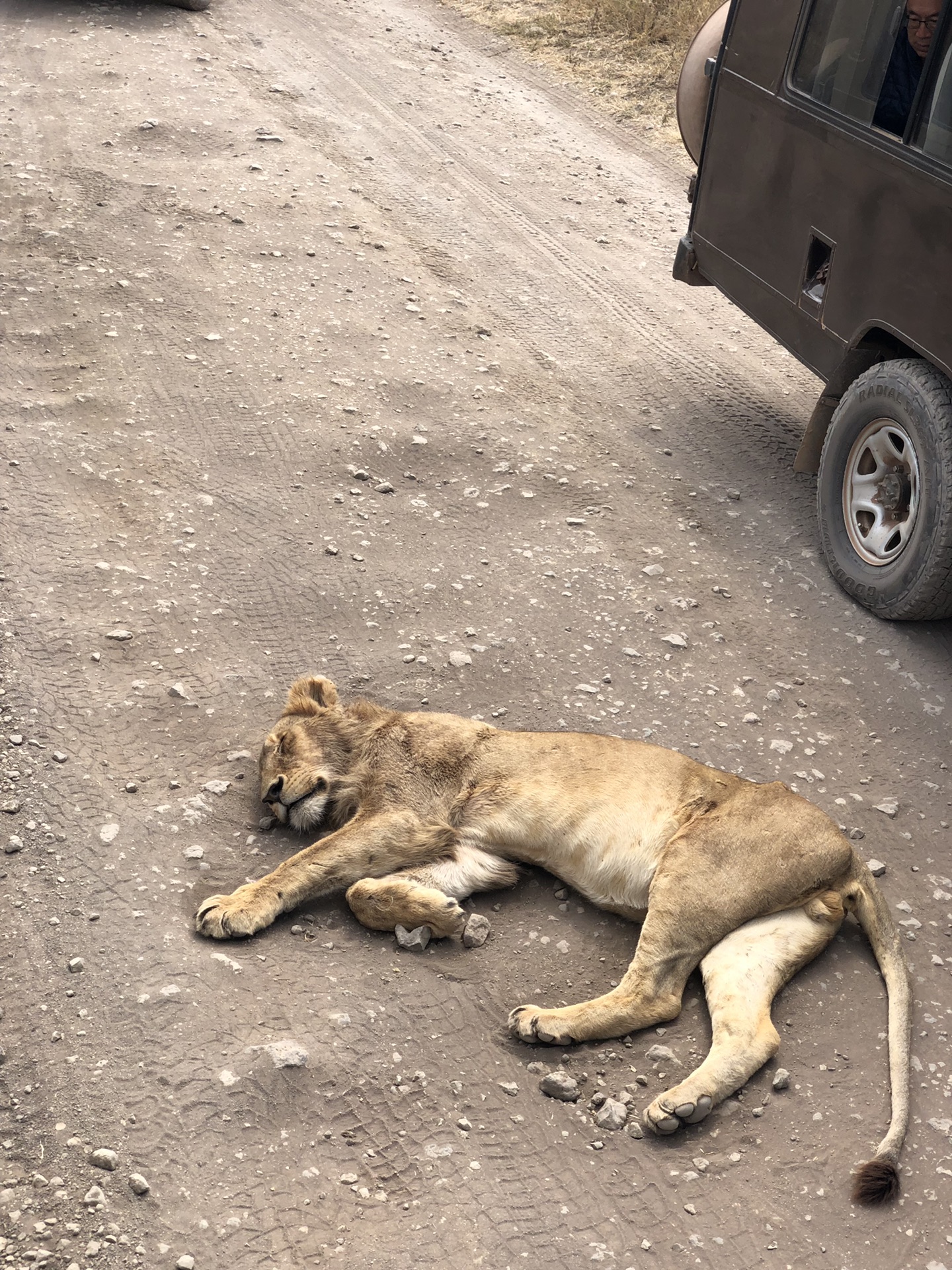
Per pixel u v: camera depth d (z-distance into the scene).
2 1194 2.98
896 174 4.66
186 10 10.25
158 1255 2.90
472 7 11.99
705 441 5.93
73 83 8.27
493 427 5.71
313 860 3.63
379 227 7.30
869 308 4.84
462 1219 3.06
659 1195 3.15
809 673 4.63
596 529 5.20
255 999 3.35
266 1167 3.08
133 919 3.48
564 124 9.56
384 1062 3.29
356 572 4.75
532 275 7.17
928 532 4.61
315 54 9.98
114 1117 3.10
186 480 5.05
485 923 3.64
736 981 3.47
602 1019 3.41
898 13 4.68
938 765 4.33
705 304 7.27
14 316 5.83
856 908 3.62
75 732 3.93
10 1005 3.28
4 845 3.60
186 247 6.60
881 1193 3.15
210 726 4.07
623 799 3.72
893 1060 3.37
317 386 5.72
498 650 4.51
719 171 5.71
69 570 4.50
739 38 5.52
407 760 3.81
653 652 4.61
